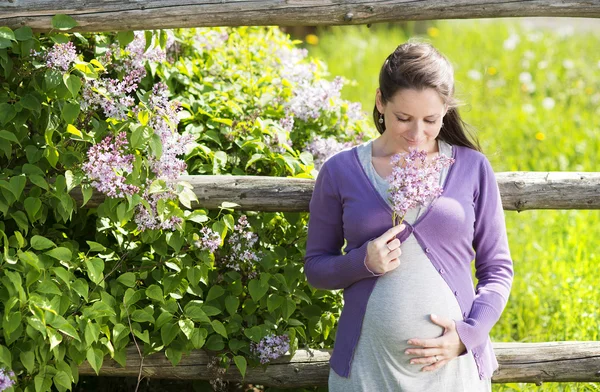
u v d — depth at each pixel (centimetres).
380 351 298
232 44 525
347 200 308
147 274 356
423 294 295
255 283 362
